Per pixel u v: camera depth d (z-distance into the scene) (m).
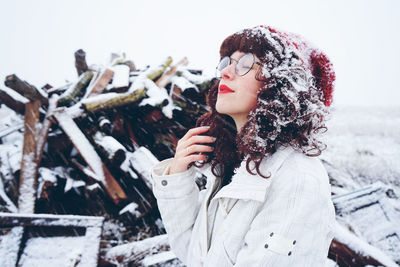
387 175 5.18
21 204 2.89
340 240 2.03
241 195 0.67
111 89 3.81
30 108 3.53
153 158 3.20
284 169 0.63
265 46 0.71
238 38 0.77
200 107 3.70
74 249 1.86
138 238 2.91
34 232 1.93
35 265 1.70
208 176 0.98
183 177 0.89
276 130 0.65
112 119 3.77
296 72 0.67
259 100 0.68
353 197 2.80
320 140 0.71
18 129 4.06
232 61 0.76
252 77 0.71
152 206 3.13
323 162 4.84
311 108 0.65
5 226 1.86
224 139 0.91
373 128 9.98
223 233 0.70
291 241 0.54
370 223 2.50
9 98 3.60
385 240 2.34
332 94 0.78
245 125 0.71
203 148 0.86
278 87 0.69
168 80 4.32
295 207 0.56
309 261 0.54
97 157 3.27
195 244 0.85
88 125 3.64
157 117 3.57
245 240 0.62
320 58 0.76
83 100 3.47
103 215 3.15
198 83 3.72
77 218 2.06
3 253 1.70
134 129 4.02
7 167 3.33
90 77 4.25
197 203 0.97
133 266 1.99
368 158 6.13
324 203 0.57
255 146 0.67
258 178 0.66
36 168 3.18
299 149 0.67
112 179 3.20
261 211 0.62
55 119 3.48
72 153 3.68
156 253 2.07
